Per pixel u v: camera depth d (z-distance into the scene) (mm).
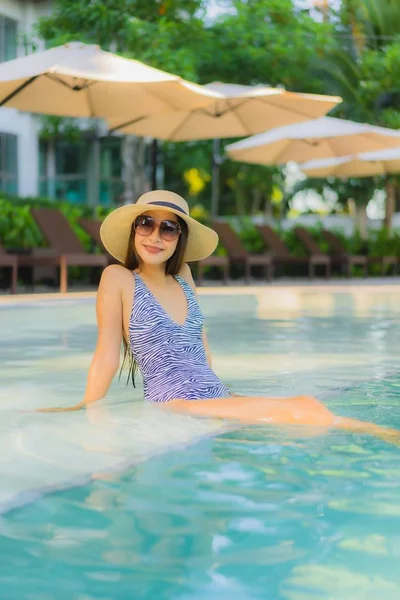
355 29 19562
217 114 11039
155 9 14969
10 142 21938
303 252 18891
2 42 21328
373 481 1853
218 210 36438
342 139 14195
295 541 1446
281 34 15812
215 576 1292
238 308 8547
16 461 2057
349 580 1273
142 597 1220
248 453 2125
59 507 1658
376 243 21438
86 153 23984
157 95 9547
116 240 3145
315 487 1801
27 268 11883
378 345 5184
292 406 2611
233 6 16141
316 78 19094
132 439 2311
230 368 4055
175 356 2986
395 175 22469
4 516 1599
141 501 1697
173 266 3156
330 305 9055
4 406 2947
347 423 2475
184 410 2750
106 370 2996
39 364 4230
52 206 16391
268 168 25125
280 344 5223
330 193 31688
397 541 1445
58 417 2672
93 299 9094
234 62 16141
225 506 1667
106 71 8797
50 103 9773
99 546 1430
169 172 31812
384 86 17719
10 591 1243
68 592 1239
